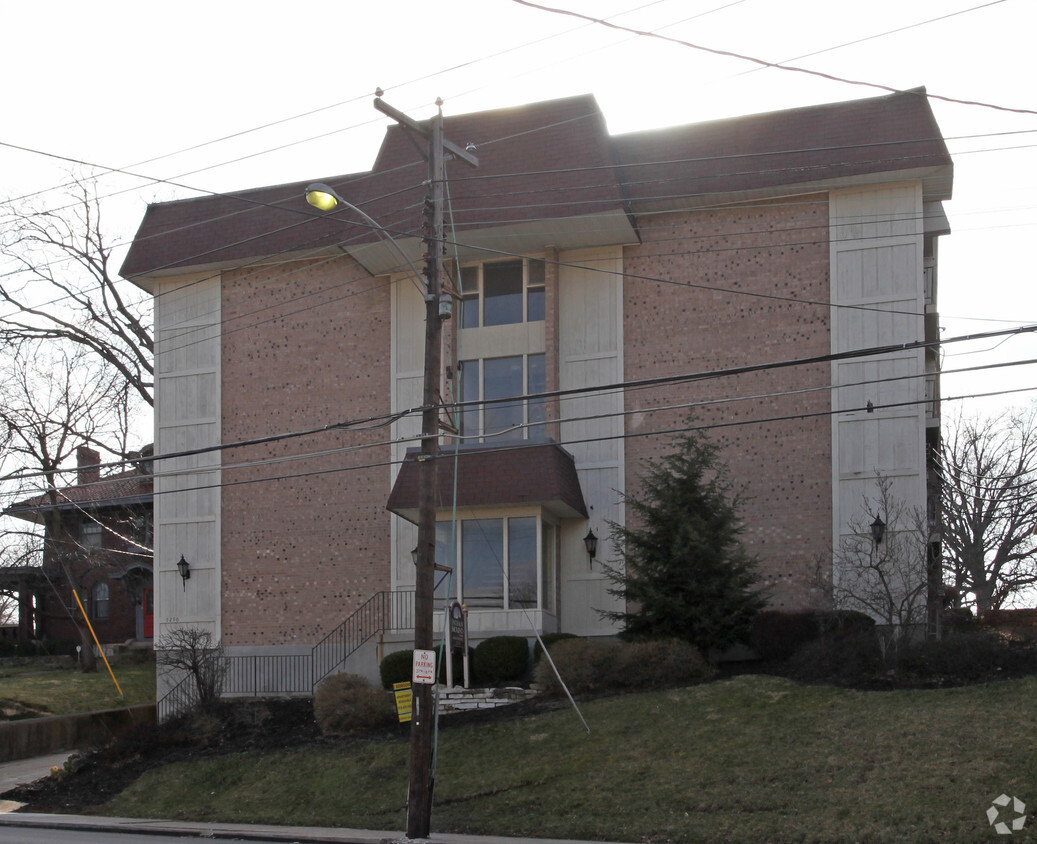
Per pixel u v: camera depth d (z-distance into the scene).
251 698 27.78
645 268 27.83
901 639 21.31
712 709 20.28
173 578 30.59
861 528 24.98
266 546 29.92
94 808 21.41
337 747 22.36
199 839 17.66
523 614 25.70
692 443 24.28
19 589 42.19
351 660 27.94
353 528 29.22
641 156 27.53
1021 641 21.20
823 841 14.53
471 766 19.78
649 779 17.75
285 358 30.58
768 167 26.50
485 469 26.16
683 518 23.52
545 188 26.73
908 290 25.69
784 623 23.27
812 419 25.97
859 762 16.86
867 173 25.72
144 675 36.47
